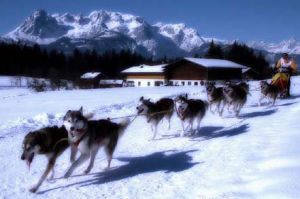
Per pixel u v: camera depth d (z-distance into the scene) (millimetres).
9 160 6000
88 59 84062
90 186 4867
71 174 5422
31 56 80438
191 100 8258
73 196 4484
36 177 5219
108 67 84188
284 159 5121
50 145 4984
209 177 4984
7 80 55656
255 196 4000
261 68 69562
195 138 7863
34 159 6172
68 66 80062
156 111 7969
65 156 6453
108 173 5480
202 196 4262
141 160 6191
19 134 8094
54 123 9594
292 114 9773
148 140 7758
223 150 6469
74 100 15781
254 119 9828
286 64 14500
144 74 50875
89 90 23344
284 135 6887
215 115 11094
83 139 5059
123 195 4496
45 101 15719
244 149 6297
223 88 10500
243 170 5059
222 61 47562
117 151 6832
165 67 46219
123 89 24234
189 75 43844
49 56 85000
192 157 6207
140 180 5090
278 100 14180
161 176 5238
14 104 14758
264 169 4910
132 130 8930
